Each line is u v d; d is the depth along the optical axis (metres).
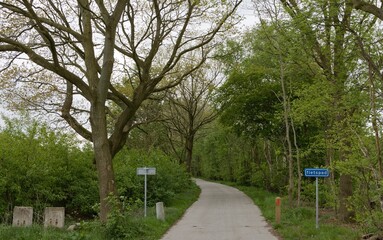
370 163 11.59
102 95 16.58
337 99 16.38
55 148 20.36
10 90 20.28
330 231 14.00
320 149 23.05
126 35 20.17
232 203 28.80
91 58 16.78
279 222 16.64
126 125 19.28
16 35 17.23
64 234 13.07
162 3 19.58
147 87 18.86
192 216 20.75
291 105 24.70
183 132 48.19
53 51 15.39
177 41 19.42
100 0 16.80
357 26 14.71
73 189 21.31
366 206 12.79
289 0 16.84
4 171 18.28
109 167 16.36
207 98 44.50
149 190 25.69
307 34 15.93
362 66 15.49
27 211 15.28
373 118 11.56
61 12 19.27
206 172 81.12
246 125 35.09
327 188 22.19
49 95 20.81
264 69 28.95
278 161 39.47
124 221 13.80
